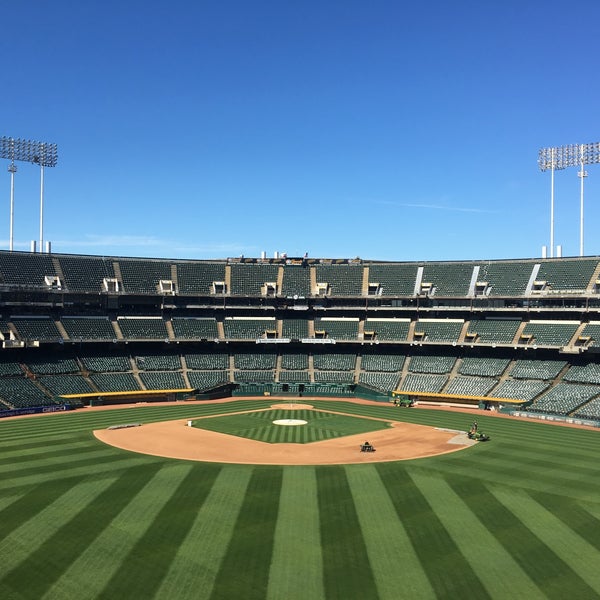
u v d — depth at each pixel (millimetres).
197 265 130500
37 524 37438
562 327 106188
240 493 44750
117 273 121500
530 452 60781
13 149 117812
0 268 110250
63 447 61438
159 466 53156
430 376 109125
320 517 39312
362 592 28703
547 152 118438
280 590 28797
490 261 124875
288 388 113438
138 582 29531
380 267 131375
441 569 31391
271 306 125125
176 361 115312
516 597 28438
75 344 111750
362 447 61062
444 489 46281
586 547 34656
